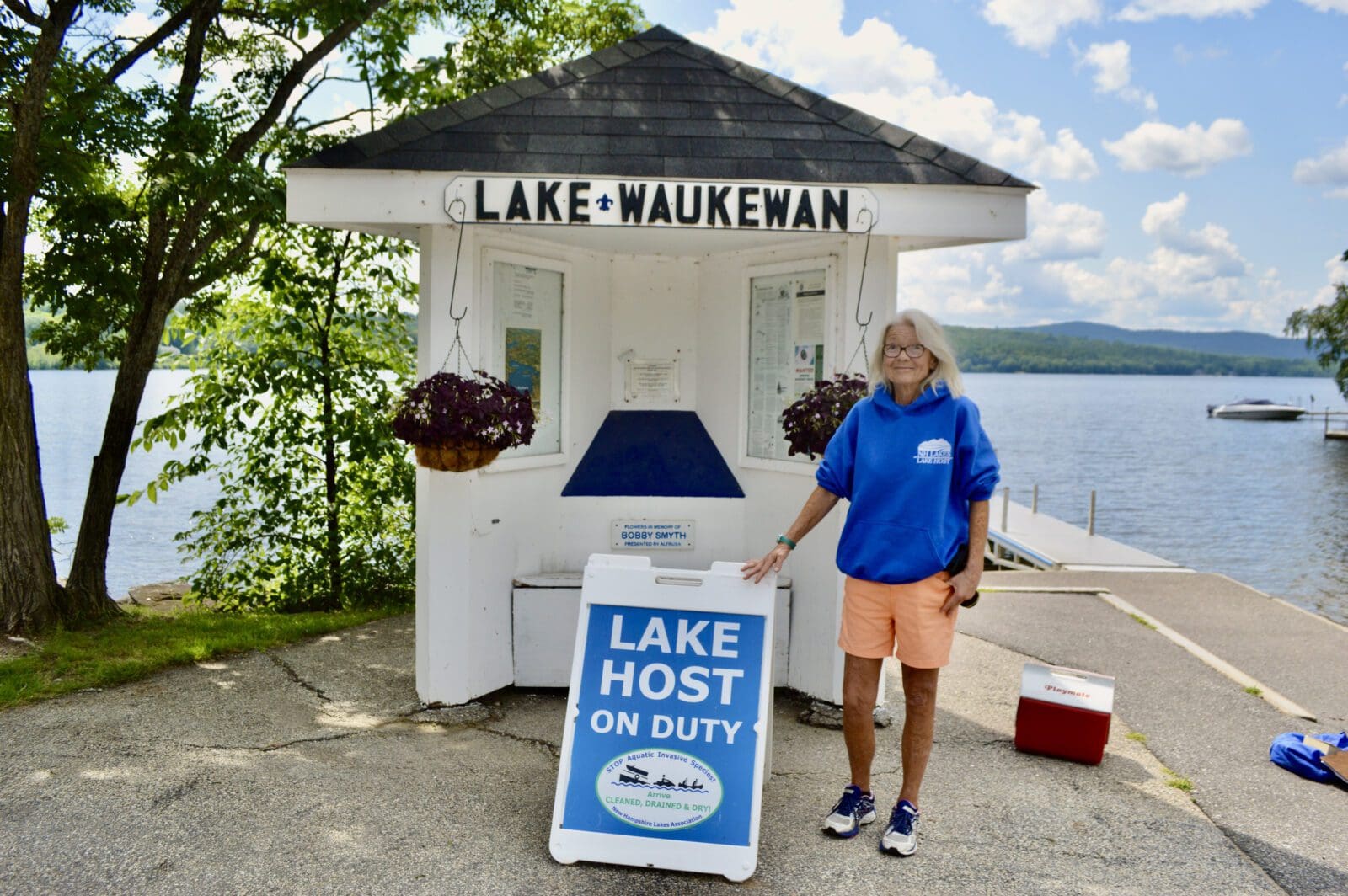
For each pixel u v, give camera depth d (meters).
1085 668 6.78
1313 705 6.17
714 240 5.41
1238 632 8.37
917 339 3.61
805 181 4.79
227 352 9.45
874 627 3.74
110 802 4.00
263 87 8.77
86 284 7.99
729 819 3.60
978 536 3.62
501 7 10.08
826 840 3.84
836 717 5.14
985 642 7.54
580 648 3.93
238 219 7.62
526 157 4.81
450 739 4.84
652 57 5.57
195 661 6.20
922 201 4.88
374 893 3.37
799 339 5.46
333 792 4.16
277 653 6.43
